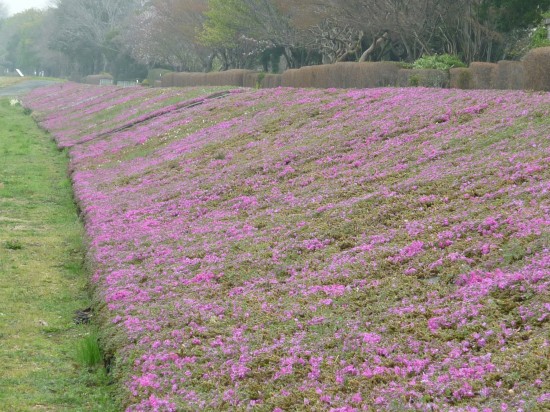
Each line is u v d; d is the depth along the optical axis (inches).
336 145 771.4
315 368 347.6
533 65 782.5
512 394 285.9
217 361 378.6
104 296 512.7
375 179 619.5
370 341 359.3
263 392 339.0
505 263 396.5
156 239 630.5
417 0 1391.5
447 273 410.0
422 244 454.0
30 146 1540.4
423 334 353.1
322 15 1732.3
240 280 494.3
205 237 605.9
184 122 1261.1
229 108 1256.2
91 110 2105.1
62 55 5649.6
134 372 386.6
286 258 512.7
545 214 428.8
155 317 450.6
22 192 1001.5
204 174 840.9
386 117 815.1
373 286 422.9
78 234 745.6
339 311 403.5
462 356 324.5
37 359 430.0
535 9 1168.8
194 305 458.0
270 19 2111.2
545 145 551.2
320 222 561.9
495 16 1208.2
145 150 1159.0
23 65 7327.8
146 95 1990.7
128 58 4298.7
